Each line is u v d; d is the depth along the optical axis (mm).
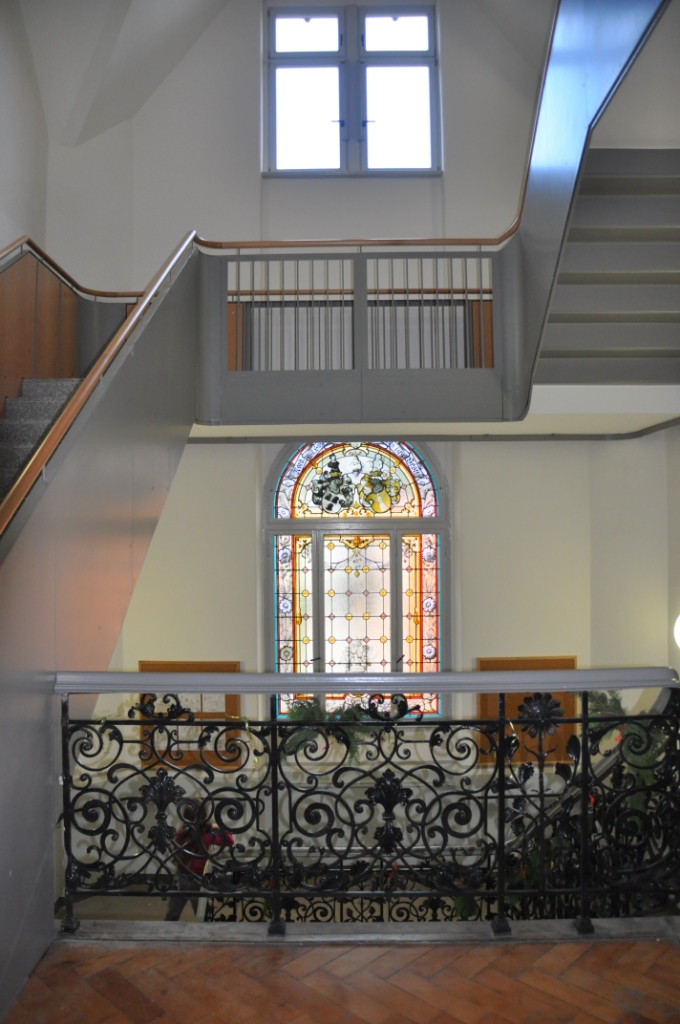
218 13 7668
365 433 6945
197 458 7395
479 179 7707
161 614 7324
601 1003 2115
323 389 5344
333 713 6758
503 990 2170
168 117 7641
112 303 6297
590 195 4016
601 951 2359
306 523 7766
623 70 2975
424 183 7770
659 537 6859
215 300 5387
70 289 6043
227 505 7363
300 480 7852
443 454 7801
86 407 3031
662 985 2193
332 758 6719
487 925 2494
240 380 5359
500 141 7734
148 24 6605
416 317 7453
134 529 3652
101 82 6742
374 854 2516
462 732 7000
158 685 2420
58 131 7020
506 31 7551
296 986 2178
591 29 3338
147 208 7602
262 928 2467
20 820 2145
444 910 5820
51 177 7102
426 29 8070
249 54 7723
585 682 2459
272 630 7711
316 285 7520
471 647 7383
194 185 7625
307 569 7801
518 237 5031
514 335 5141
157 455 4152
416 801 2520
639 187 4000
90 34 6344
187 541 7355
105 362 3195
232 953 2334
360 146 7926
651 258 4219
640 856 2576
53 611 2521
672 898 2947
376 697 2471
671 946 2387
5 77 6117
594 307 4477
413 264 7562
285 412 5340
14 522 2262
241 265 7527
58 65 6551
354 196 7750
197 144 7645
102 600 3127
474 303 7465
